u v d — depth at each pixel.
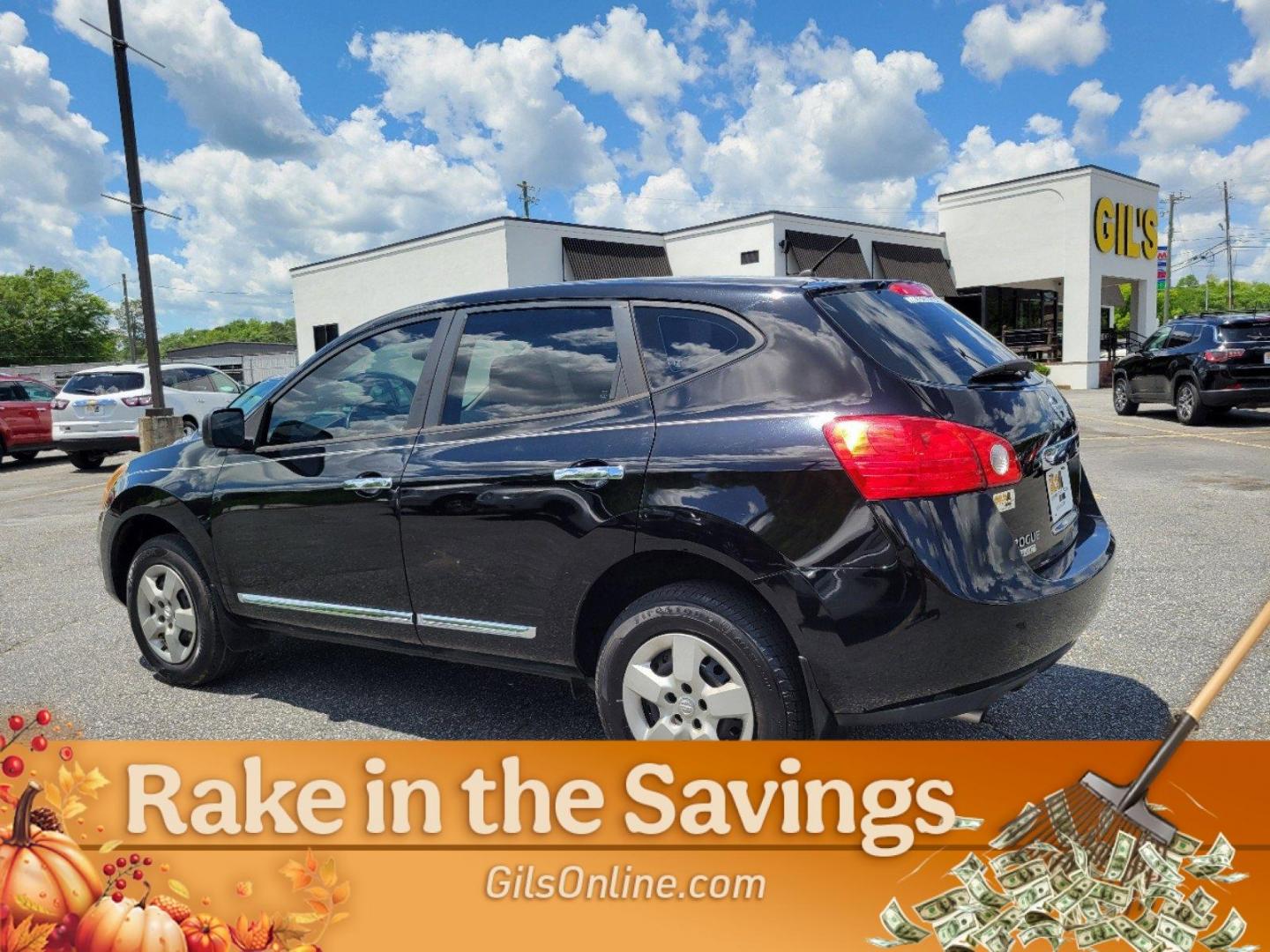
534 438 3.02
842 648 2.49
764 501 2.56
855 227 28.09
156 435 14.16
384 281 28.39
